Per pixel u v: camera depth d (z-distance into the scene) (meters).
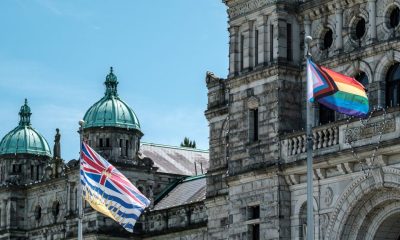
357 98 47.91
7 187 97.12
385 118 51.34
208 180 75.69
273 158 57.81
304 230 56.34
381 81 54.28
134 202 56.97
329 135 54.47
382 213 52.81
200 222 78.06
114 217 56.88
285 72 58.69
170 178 91.75
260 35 60.09
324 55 57.91
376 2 55.12
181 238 80.25
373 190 52.16
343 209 53.56
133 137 88.75
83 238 85.75
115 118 88.19
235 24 61.78
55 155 95.44
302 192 56.47
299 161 55.78
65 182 92.31
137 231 85.12
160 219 83.50
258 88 59.72
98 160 57.44
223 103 76.25
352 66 55.81
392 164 51.25
